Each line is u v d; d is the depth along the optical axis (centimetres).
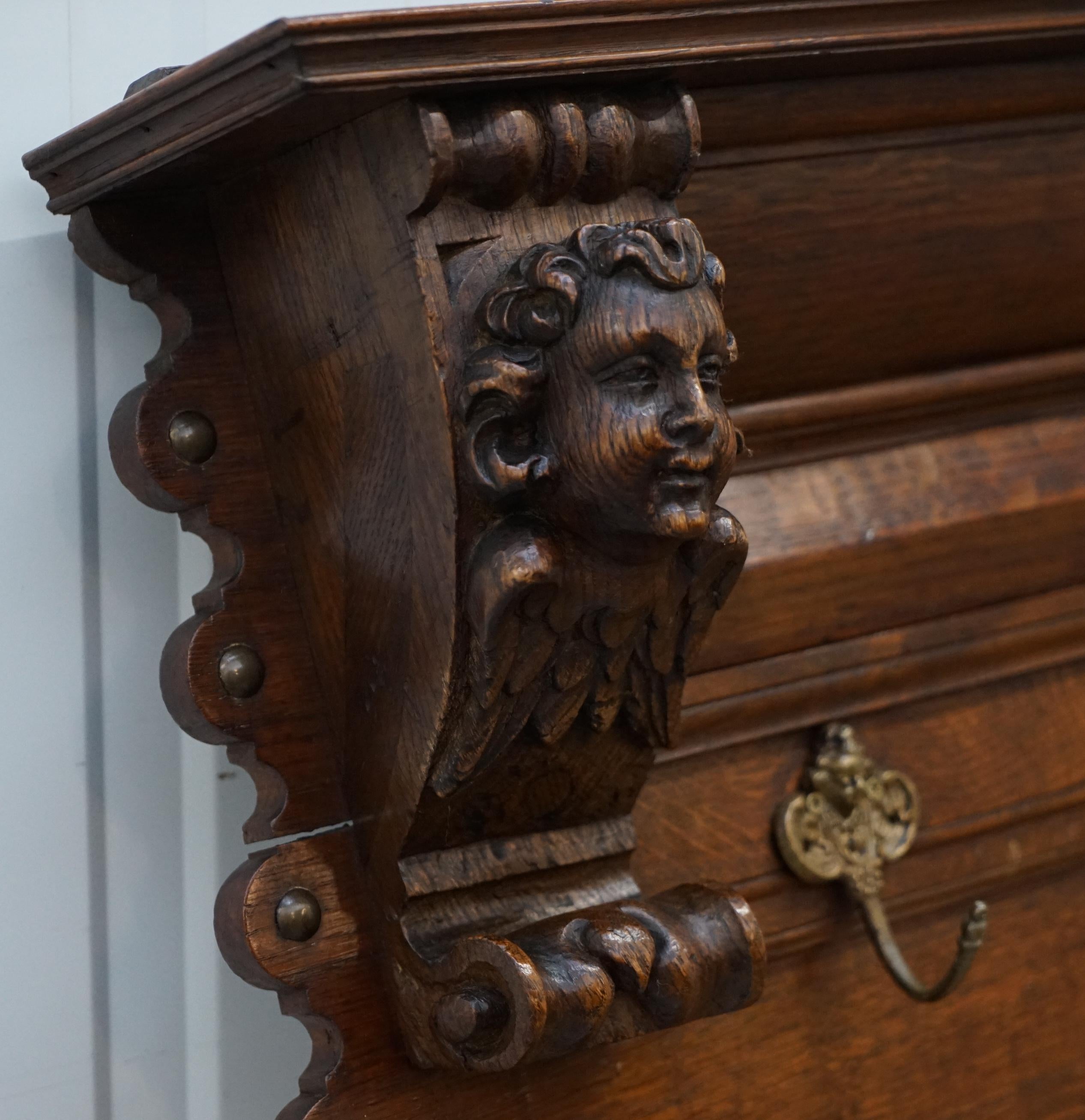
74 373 76
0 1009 75
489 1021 67
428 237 62
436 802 69
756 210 83
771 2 65
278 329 71
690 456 62
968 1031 98
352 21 54
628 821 79
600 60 61
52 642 76
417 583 66
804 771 93
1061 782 104
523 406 63
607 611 67
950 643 98
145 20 78
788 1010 90
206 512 73
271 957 71
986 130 90
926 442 100
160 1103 80
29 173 71
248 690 73
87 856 77
